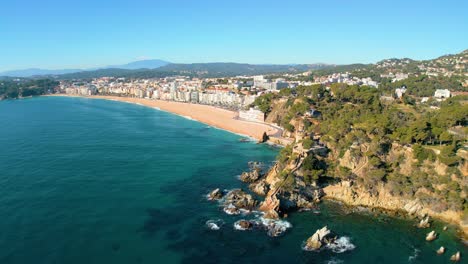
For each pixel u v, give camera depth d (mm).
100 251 91062
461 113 156250
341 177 131375
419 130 132125
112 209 115812
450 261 88750
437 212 112938
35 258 86875
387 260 89375
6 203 117375
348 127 149250
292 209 119375
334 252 92812
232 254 91312
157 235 100000
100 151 191000
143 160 175375
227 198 126312
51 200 121250
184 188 137250
